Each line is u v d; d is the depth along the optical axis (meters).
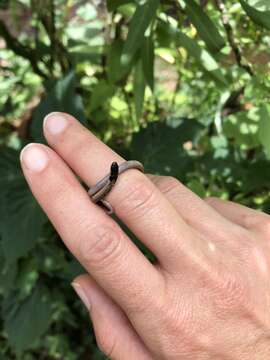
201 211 0.14
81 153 0.13
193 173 0.24
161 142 0.23
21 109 0.35
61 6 0.34
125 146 0.27
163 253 0.13
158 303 0.13
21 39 0.35
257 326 0.13
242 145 0.22
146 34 0.19
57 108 0.22
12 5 0.30
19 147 0.24
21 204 0.23
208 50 0.20
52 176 0.12
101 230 0.12
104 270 0.12
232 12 0.20
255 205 0.24
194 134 0.23
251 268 0.13
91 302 0.15
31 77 0.34
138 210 0.12
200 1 0.22
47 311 0.30
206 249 0.13
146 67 0.20
